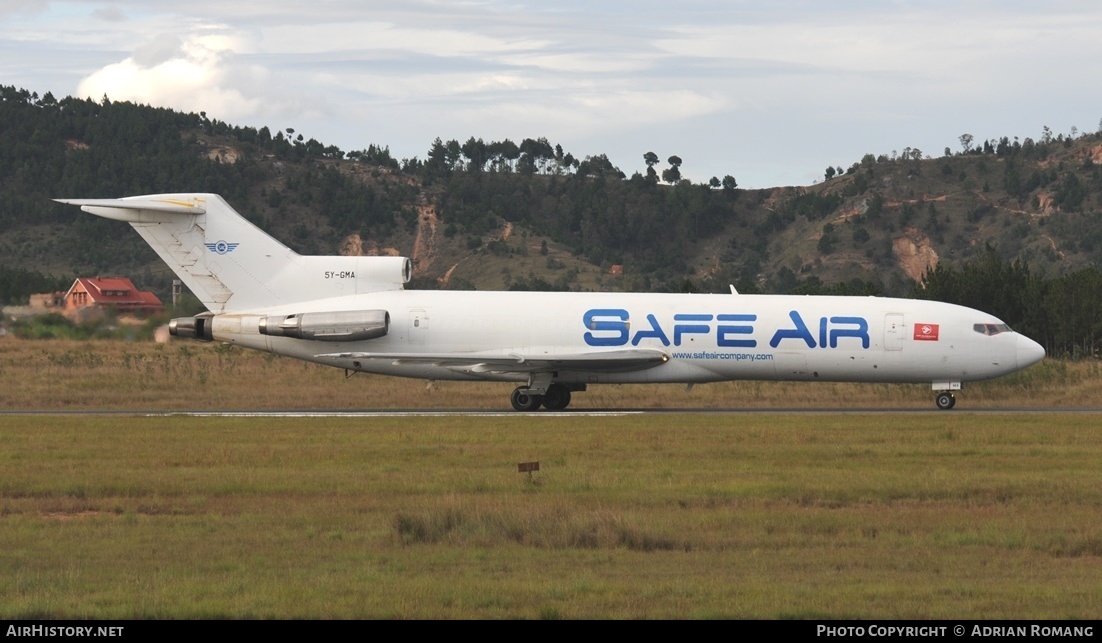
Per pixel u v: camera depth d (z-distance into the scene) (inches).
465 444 3646.7
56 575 1881.2
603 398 5561.0
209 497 2694.4
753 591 1779.0
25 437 3804.1
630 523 2207.2
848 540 2187.5
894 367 5000.0
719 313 5059.1
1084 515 2450.8
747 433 3919.8
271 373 6387.8
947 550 2121.1
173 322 5334.6
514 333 5108.3
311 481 2881.4
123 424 4242.1
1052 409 5044.3
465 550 2111.2
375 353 5147.6
